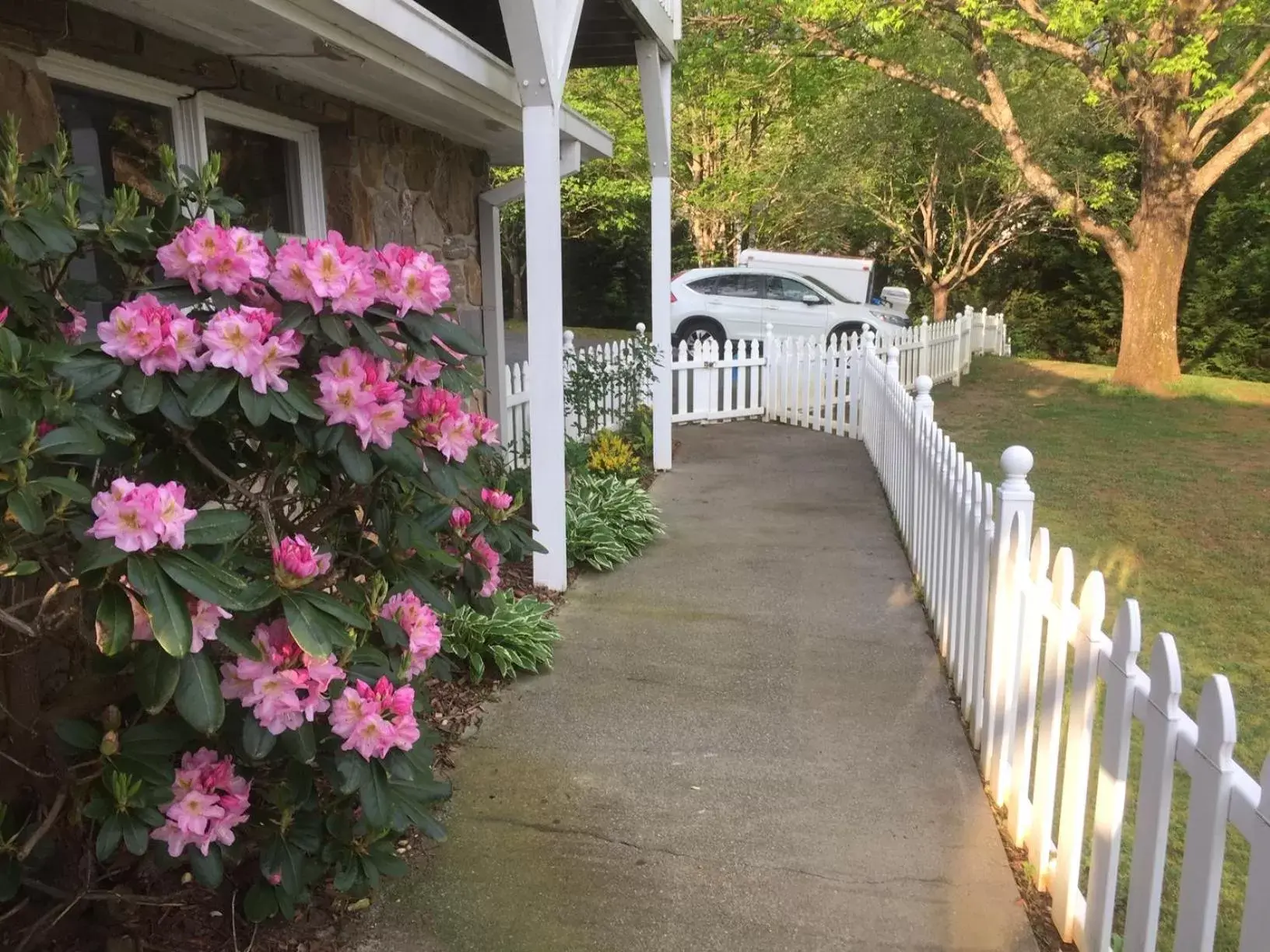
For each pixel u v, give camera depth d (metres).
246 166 4.27
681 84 16.72
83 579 1.75
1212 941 1.73
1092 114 16.88
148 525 1.69
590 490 6.06
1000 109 13.16
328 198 4.77
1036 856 2.59
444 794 2.44
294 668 1.99
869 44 13.58
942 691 3.81
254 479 2.28
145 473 2.12
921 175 18.81
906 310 19.80
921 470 5.04
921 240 20.28
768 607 4.77
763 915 2.47
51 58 3.09
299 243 2.09
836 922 2.45
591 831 2.85
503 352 6.75
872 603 4.82
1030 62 15.80
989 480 7.66
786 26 13.46
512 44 4.26
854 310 15.36
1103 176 16.78
